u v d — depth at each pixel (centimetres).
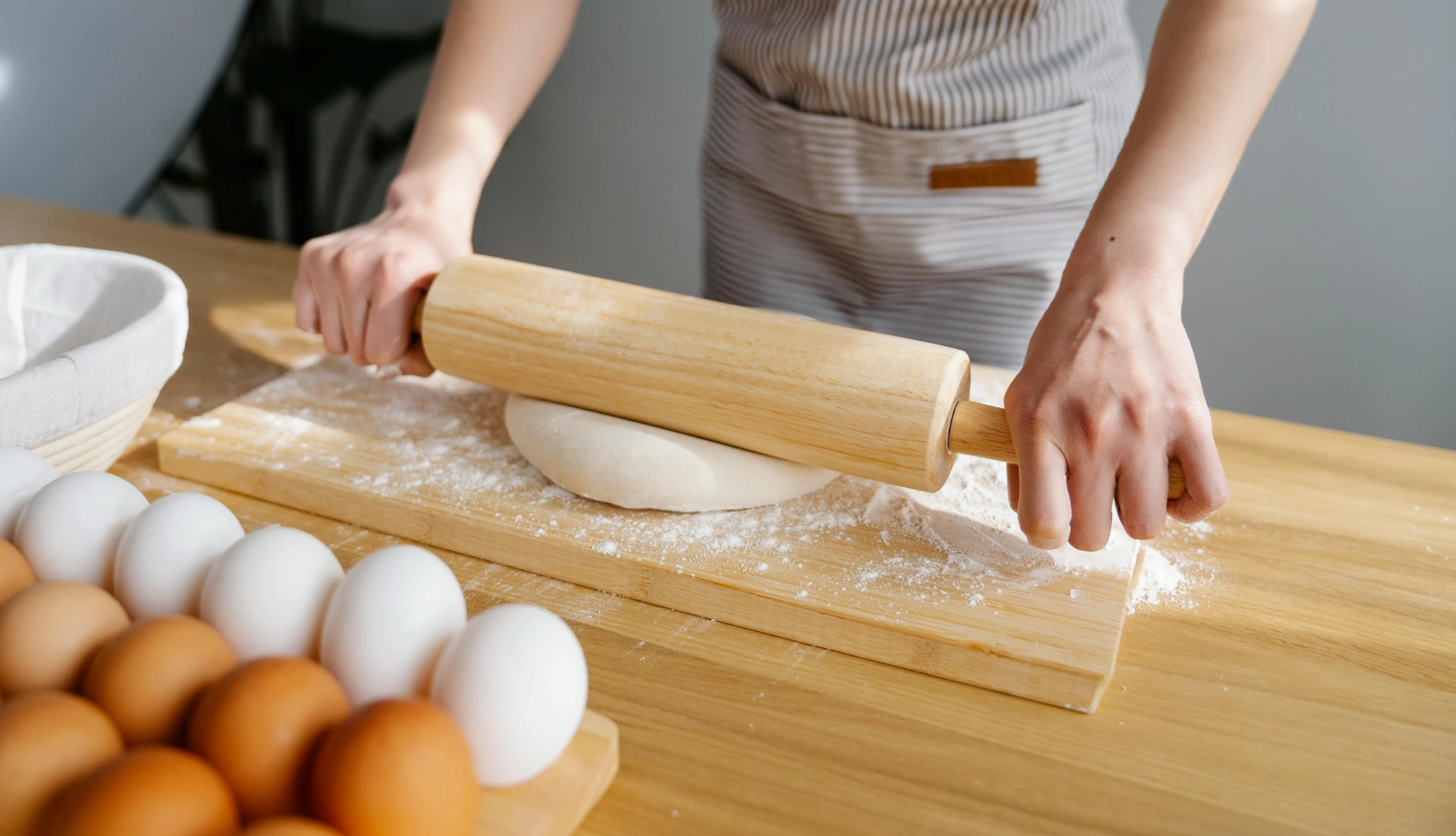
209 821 33
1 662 41
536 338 70
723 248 112
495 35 94
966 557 65
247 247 120
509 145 198
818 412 63
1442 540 73
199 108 200
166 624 40
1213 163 65
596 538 65
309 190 209
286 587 43
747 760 50
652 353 67
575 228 202
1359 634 62
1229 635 62
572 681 41
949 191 97
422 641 41
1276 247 160
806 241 108
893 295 108
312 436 77
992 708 55
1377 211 153
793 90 99
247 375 91
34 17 177
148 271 71
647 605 63
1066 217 100
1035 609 60
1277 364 167
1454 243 150
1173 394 57
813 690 56
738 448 68
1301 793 50
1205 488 57
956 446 64
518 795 44
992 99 91
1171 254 62
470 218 88
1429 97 144
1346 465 84
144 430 81
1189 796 49
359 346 81
